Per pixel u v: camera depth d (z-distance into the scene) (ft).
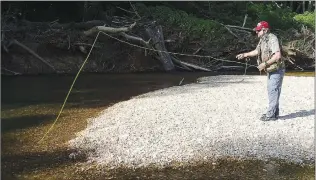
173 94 50.01
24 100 46.37
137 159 25.70
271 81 34.22
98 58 79.61
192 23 86.99
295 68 90.58
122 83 61.98
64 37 76.02
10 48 72.33
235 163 25.18
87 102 45.50
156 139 29.73
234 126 33.24
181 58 86.69
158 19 86.38
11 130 33.06
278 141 29.37
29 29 75.46
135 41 79.20
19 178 22.61
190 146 28.14
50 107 42.63
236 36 89.10
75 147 28.30
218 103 43.09
